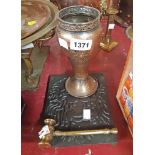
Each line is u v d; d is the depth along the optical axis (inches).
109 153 33.8
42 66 51.9
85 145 34.7
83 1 57.2
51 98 42.3
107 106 40.4
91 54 37.7
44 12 50.4
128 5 63.9
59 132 35.1
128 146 34.5
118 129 37.1
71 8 39.1
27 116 39.9
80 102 41.2
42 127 36.0
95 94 42.7
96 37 35.6
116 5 61.0
